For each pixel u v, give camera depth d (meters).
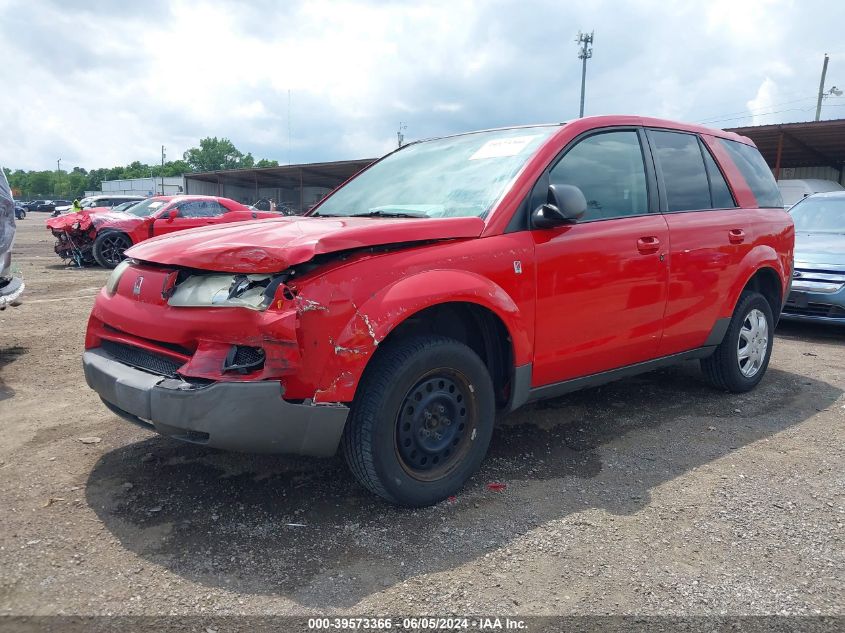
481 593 2.37
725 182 4.57
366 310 2.67
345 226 2.96
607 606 2.30
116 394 2.80
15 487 3.17
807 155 27.50
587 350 3.58
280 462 3.49
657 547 2.69
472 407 3.11
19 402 4.53
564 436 3.95
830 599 2.35
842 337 7.10
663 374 5.35
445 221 3.02
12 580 2.40
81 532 2.76
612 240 3.61
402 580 2.45
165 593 2.34
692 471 3.46
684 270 4.03
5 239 5.56
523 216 3.29
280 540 2.72
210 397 2.52
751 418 4.31
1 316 7.93
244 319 2.57
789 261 5.02
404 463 2.93
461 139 4.17
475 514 2.96
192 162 129.88
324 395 2.62
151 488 3.17
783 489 3.25
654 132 4.16
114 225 13.59
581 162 3.64
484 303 3.02
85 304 8.94
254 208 16.05
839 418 4.32
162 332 2.77
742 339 4.74
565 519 2.92
